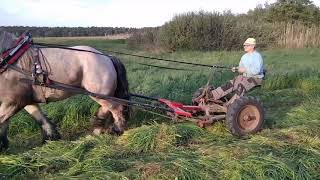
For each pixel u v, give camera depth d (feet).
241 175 10.86
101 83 14.05
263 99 22.27
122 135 14.03
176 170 11.16
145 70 29.32
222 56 44.42
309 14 77.00
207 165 11.55
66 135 16.14
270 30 65.41
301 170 11.38
